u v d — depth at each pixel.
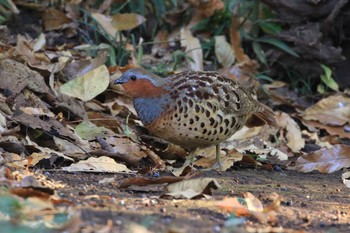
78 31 13.52
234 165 10.46
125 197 7.96
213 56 14.12
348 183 9.80
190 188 8.20
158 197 8.04
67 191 7.95
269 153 11.19
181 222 7.10
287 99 13.59
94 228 6.59
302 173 10.46
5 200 6.75
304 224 7.62
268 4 14.12
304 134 12.65
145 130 10.93
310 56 13.93
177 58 13.37
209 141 9.62
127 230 6.59
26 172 8.45
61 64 11.61
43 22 13.54
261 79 14.15
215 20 14.42
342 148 10.59
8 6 13.20
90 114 10.89
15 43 12.57
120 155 9.55
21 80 10.49
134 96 9.47
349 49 14.45
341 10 14.02
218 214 7.54
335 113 12.94
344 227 7.65
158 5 14.28
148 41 14.11
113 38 13.07
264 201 8.48
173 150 10.31
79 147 9.60
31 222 6.61
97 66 11.83
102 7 13.68
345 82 14.41
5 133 9.23
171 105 9.31
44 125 9.61
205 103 9.38
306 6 13.88
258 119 10.64
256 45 14.28
